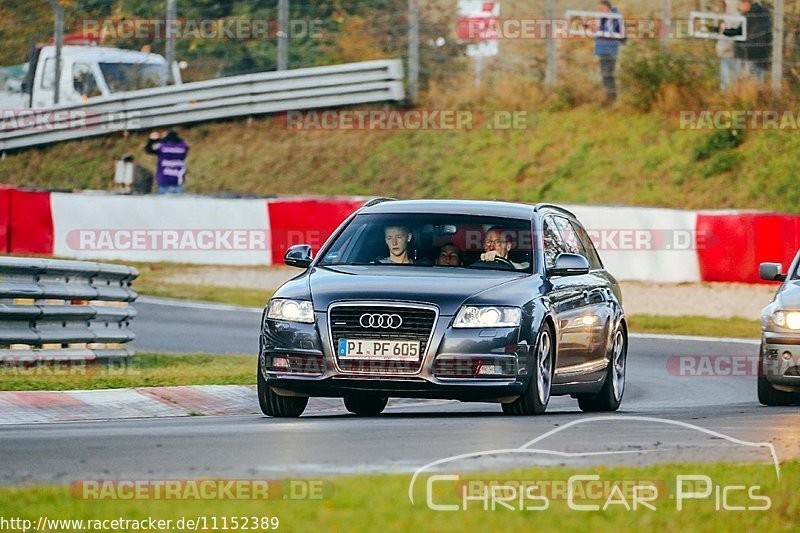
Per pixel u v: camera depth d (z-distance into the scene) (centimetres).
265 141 9638
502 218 3275
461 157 9381
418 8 9806
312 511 1596
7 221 7538
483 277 3058
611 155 9206
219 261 7606
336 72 9706
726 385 4566
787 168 8944
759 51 9588
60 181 9462
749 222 7119
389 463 2069
